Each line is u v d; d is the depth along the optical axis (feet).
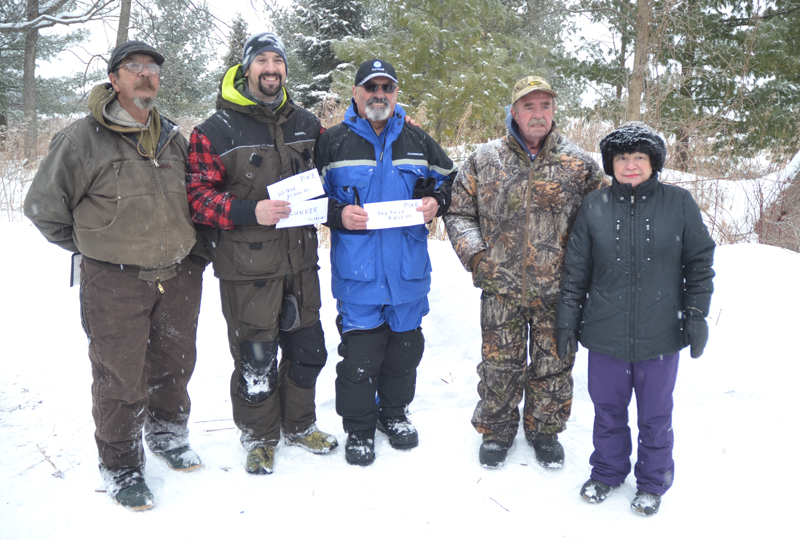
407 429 9.41
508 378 8.66
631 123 7.38
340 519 7.48
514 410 8.88
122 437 7.78
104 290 7.45
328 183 8.88
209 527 7.29
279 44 8.00
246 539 7.09
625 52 33.42
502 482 8.31
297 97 54.49
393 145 8.76
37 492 7.93
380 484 8.32
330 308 14.28
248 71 8.02
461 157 22.66
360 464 8.82
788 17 33.06
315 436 9.34
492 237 8.41
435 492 8.09
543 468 8.64
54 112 64.18
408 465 8.82
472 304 14.26
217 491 8.07
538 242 8.19
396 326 8.99
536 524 7.36
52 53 63.26
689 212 7.11
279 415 9.18
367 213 8.34
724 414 9.44
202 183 8.08
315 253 8.89
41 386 11.47
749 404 9.65
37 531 7.16
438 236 19.26
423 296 9.11
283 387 9.29
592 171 8.20
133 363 7.68
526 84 7.76
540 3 40.06
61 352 12.84
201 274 8.67
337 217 8.42
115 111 7.41
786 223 16.94
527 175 8.14
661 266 7.16
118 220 7.35
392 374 9.39
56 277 15.94
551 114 7.91
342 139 8.66
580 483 8.23
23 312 14.30
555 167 8.11
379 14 51.85
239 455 9.07
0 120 62.03
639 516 7.41
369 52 33.60
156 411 8.70
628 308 7.25
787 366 10.20
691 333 6.99
